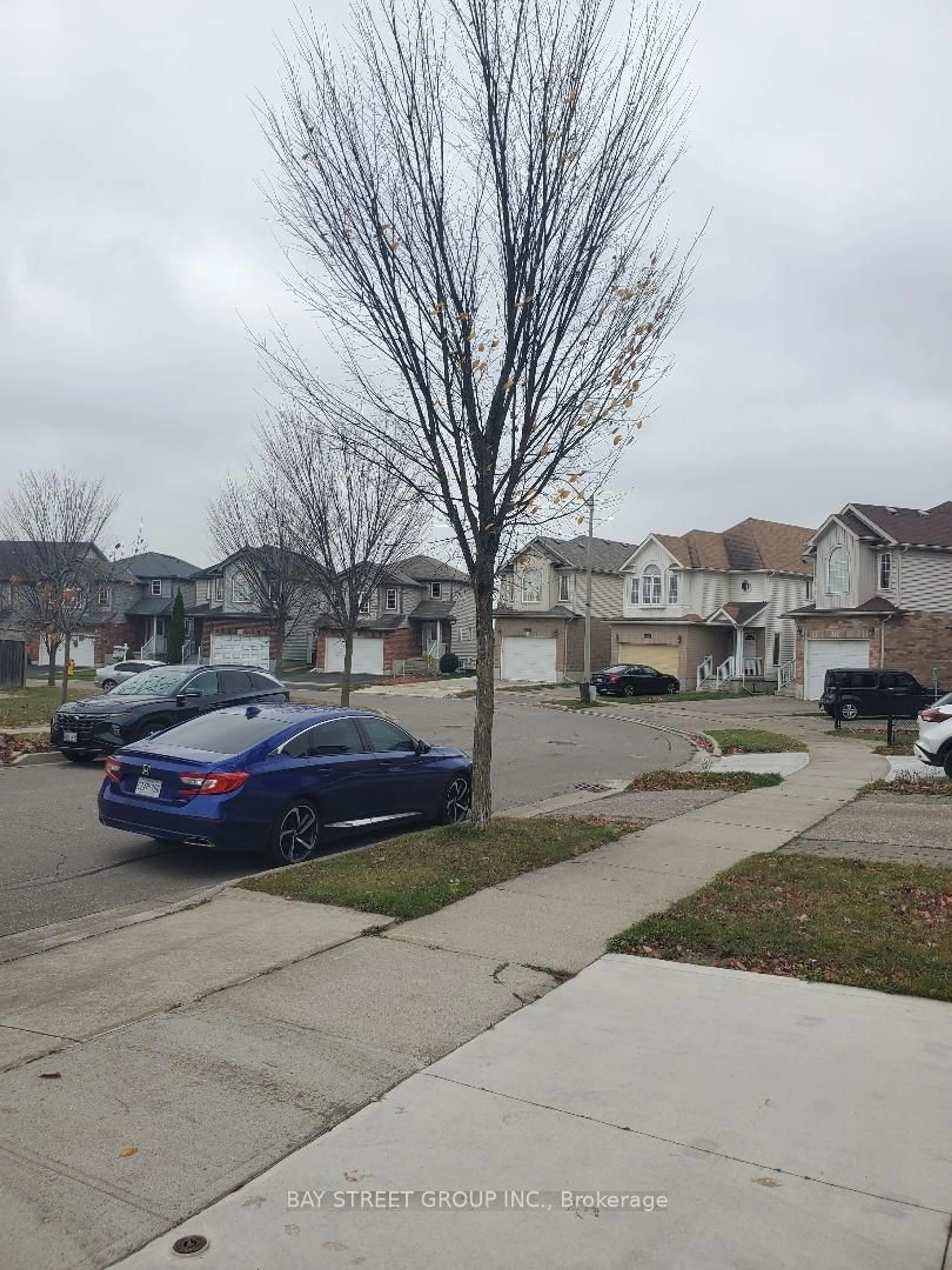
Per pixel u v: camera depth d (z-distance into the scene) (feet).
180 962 19.44
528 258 28.27
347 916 22.62
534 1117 13.02
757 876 26.32
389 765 33.45
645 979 18.48
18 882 27.12
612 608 163.53
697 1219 10.80
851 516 121.08
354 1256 10.21
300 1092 13.73
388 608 168.76
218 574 182.19
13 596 127.85
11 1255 10.19
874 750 65.05
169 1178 11.57
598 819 36.32
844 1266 10.05
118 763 29.60
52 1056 14.88
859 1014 16.71
